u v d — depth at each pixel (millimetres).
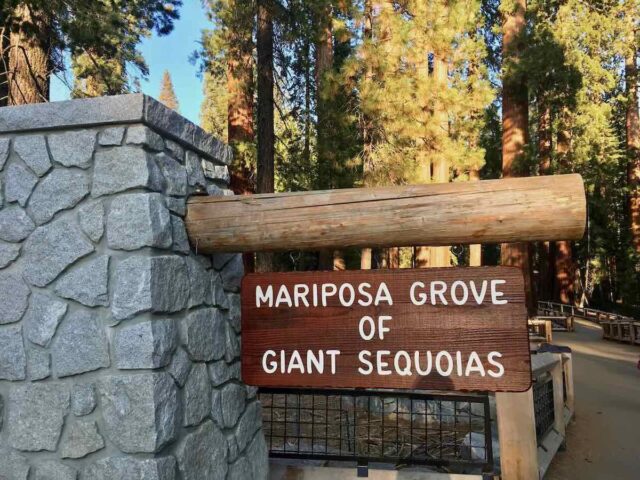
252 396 3520
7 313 2633
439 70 12789
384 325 2773
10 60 8336
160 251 2602
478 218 2586
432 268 2764
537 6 19562
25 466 2543
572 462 5535
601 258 29750
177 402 2602
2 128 2719
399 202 2686
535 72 16953
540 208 2521
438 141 11016
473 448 5051
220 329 3129
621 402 8172
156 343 2465
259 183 11148
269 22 11305
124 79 11531
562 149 23141
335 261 15148
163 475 2432
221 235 2848
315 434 5664
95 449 2461
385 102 10258
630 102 25391
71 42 8617
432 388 2674
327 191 2812
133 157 2566
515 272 2668
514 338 2627
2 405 2602
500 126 24922
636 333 15797
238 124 12531
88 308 2541
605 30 19312
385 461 4078
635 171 27531
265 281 2930
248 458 3344
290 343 2863
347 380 2775
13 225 2672
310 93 12922
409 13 11328
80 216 2594
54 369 2551
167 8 10039
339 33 10852
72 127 2656
